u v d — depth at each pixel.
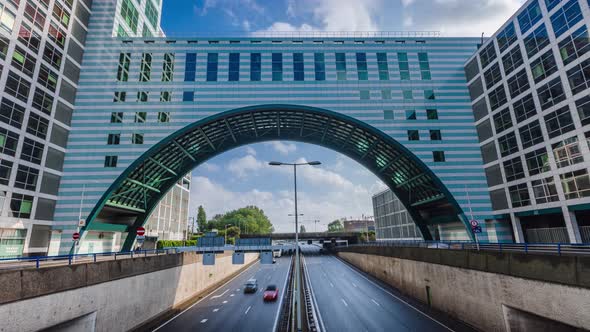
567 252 17.86
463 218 39.84
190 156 51.09
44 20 36.69
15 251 31.67
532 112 34.56
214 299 34.41
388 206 95.19
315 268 62.91
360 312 26.83
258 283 45.44
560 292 14.73
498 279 18.98
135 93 42.56
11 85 32.09
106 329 19.64
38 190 34.88
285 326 22.62
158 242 58.59
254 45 45.47
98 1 45.66
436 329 21.55
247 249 38.06
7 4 32.06
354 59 45.28
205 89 43.25
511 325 17.94
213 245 38.03
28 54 34.31
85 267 18.20
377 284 42.25
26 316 14.23
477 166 41.66
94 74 42.69
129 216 50.88
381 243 54.59
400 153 45.59
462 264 22.88
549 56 32.81
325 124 49.97
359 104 43.41
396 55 45.78
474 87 43.91
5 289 13.37
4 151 31.00
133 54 44.12
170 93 42.91
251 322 24.28
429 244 41.19
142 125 41.50
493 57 40.69
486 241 38.94
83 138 40.19
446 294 25.30
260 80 43.84
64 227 37.00
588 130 28.64
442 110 43.69
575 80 30.06
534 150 34.09
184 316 26.94
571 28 30.64
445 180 41.09
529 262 16.59
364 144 51.81
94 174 39.22
